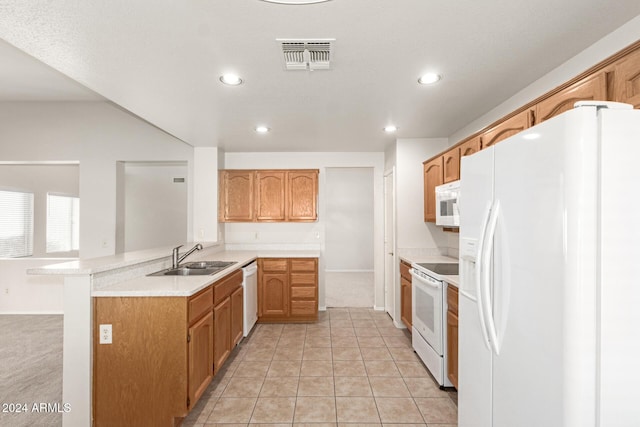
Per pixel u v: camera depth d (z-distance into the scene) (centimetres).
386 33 164
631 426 98
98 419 192
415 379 264
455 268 284
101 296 192
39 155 432
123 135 434
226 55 185
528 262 116
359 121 313
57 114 434
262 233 460
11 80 360
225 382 259
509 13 148
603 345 98
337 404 229
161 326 193
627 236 99
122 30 159
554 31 163
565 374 100
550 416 105
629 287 98
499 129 216
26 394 241
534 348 112
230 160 457
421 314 288
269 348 327
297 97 250
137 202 458
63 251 450
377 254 461
